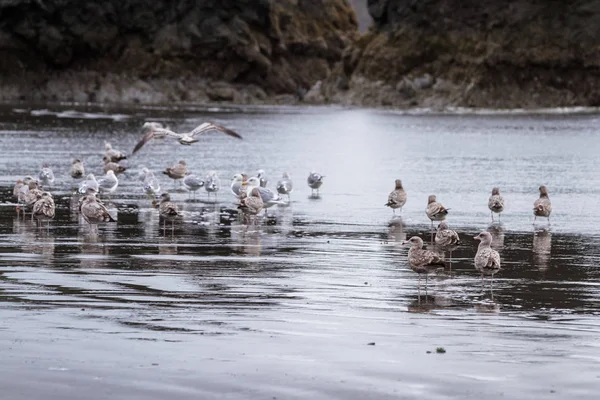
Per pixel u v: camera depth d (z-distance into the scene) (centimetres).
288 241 2528
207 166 4644
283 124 8650
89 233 2580
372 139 6838
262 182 3459
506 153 5719
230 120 9150
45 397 1296
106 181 3278
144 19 14300
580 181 4209
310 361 1449
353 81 13300
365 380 1369
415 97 12706
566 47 12375
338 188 3838
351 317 1708
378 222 2916
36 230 2614
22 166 4403
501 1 12581
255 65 14362
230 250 2369
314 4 15575
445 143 6531
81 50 14200
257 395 1309
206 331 1599
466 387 1346
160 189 3562
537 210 2903
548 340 1575
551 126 8775
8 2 13800
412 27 13012
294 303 1806
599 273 2152
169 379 1365
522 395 1320
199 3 14312
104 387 1333
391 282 2012
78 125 7762
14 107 10981
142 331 1592
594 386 1356
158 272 2066
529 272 2158
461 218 3045
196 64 14350
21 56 14100
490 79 12444
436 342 1555
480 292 1931
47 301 1778
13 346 1498
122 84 14138
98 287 1903
